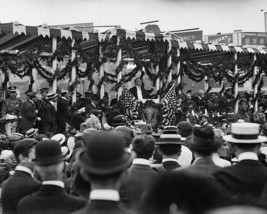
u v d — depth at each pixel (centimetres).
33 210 339
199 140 420
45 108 1373
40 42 1466
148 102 1540
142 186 397
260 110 1986
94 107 1498
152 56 1662
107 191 254
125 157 260
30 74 1523
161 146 465
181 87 1712
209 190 191
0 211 457
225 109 1905
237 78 1970
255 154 382
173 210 183
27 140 420
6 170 627
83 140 552
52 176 351
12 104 1402
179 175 195
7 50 1789
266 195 321
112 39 1545
